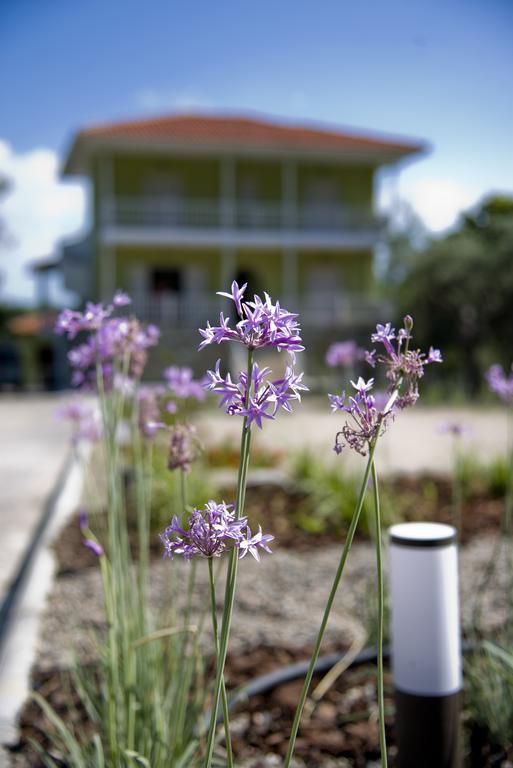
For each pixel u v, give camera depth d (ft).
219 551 3.97
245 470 3.93
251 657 10.47
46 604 13.00
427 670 6.48
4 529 19.75
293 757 7.93
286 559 15.35
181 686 6.95
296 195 90.07
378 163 89.86
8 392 83.15
